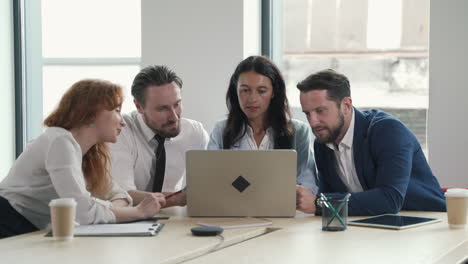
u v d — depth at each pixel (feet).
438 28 14.12
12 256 5.88
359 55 15.72
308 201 8.43
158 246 6.31
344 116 9.05
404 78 15.34
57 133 7.86
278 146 10.36
